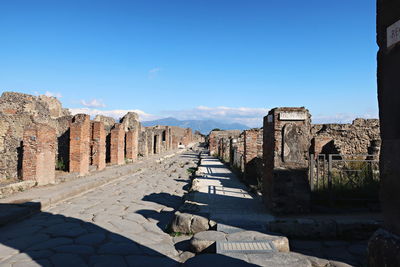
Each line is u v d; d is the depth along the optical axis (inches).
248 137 502.6
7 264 172.6
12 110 683.4
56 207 317.4
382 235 84.6
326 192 282.8
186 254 189.2
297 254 181.2
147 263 176.2
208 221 227.9
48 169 413.7
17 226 247.3
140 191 421.4
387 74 86.4
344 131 656.4
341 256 182.9
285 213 247.8
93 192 412.5
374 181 295.0
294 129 256.4
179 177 574.2
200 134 3639.3
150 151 1186.6
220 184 427.5
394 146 82.7
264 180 294.7
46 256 184.5
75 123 509.7
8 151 447.2
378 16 91.8
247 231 205.6
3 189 332.8
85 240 213.2
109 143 783.1
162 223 259.9
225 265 157.4
